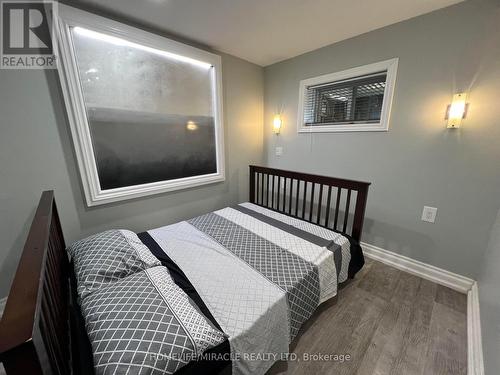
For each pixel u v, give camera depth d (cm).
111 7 158
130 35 175
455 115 161
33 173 151
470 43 152
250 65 274
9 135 140
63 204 167
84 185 172
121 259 118
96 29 159
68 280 128
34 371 47
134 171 199
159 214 224
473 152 161
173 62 207
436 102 171
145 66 191
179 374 76
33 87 144
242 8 162
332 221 255
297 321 126
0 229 145
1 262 147
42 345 49
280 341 114
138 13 167
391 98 192
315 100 251
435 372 118
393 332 142
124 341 74
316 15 171
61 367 75
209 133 247
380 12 167
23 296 56
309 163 265
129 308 86
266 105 298
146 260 125
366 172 220
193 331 82
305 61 246
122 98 183
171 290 101
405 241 204
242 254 151
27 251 75
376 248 223
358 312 158
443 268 187
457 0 151
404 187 198
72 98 157
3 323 47
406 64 181
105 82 172
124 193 193
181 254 151
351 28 191
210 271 132
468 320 147
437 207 183
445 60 163
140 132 197
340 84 228
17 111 140
